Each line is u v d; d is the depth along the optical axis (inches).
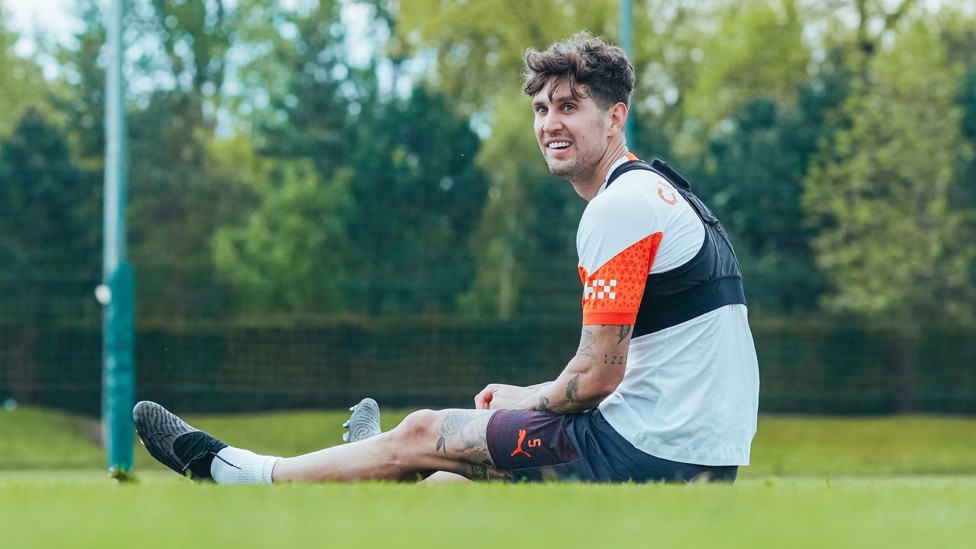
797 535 96.8
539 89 207.6
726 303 189.0
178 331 1355.8
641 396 186.4
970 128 1343.5
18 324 1418.6
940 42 1429.6
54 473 885.8
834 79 1365.7
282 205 1536.7
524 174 1450.5
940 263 1331.2
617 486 149.7
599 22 1628.9
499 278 1428.4
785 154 1341.0
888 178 1321.4
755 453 1174.3
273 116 1627.7
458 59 1662.2
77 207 1480.1
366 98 1581.0
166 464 193.0
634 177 193.0
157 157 1630.2
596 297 185.5
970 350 1333.7
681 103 1638.8
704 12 1631.4
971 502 129.4
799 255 1347.2
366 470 188.7
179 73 1700.3
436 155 1455.5
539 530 99.3
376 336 1349.7
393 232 1455.5
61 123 1636.3
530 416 187.8
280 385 1353.3
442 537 94.5
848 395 1328.7
